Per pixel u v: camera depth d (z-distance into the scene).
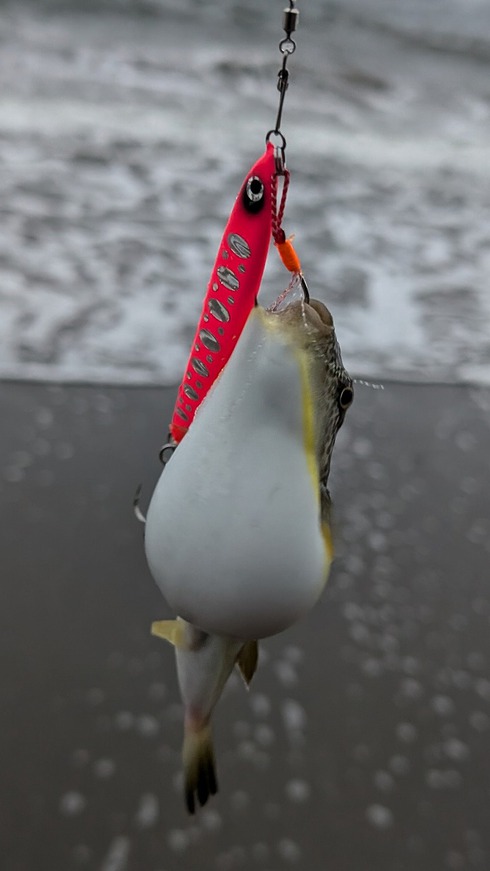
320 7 1.86
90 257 0.80
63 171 0.96
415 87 1.47
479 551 0.53
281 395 0.14
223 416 0.14
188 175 0.99
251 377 0.14
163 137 1.10
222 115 1.21
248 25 1.61
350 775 0.40
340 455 0.59
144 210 0.90
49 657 0.43
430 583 0.50
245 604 0.14
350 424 0.62
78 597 0.46
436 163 1.15
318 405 0.14
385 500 0.56
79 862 0.36
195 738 0.18
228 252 0.15
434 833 0.38
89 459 0.55
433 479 0.58
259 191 0.14
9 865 0.35
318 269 0.83
